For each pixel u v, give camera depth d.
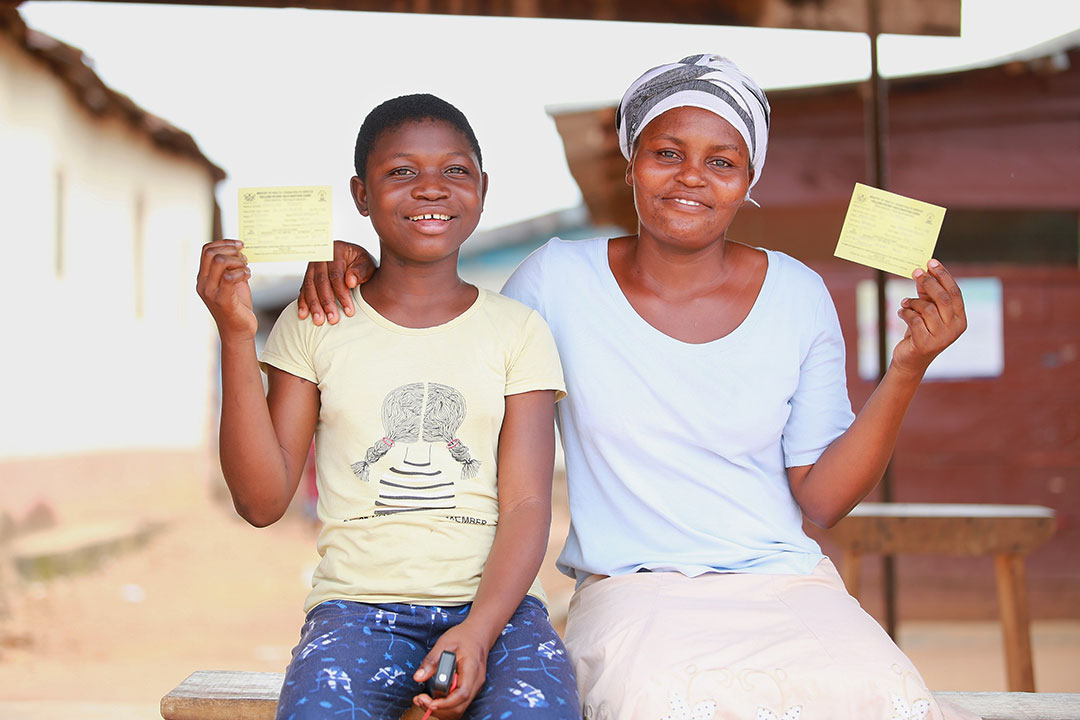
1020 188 7.60
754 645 2.02
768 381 2.38
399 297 2.26
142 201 12.07
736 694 1.95
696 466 2.37
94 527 10.38
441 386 2.16
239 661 7.05
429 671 1.83
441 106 2.29
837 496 2.39
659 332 2.38
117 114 11.16
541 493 2.15
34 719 4.26
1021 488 8.01
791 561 2.34
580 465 2.44
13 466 9.23
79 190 10.50
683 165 2.32
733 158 2.34
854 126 7.64
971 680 6.26
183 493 13.23
